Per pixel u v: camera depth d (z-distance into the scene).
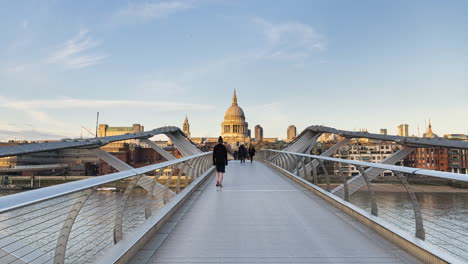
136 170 5.56
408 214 6.00
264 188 13.98
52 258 4.02
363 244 5.95
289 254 5.43
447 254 4.44
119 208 5.35
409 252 5.37
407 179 5.41
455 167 100.19
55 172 138.25
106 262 4.29
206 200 10.77
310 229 7.03
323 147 145.12
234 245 5.91
